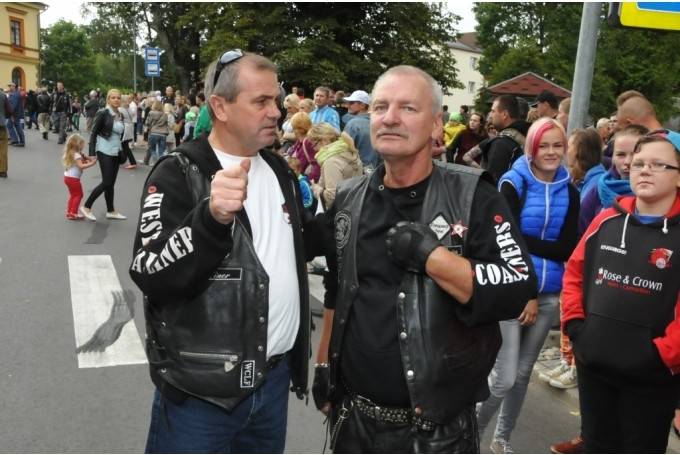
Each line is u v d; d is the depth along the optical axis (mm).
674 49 26609
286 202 1977
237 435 1958
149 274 1621
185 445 1784
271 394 1909
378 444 1771
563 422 3604
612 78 27000
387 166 1774
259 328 1759
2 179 11109
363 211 1839
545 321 3004
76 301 4992
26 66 47438
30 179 11336
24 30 46625
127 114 13367
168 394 1761
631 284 2316
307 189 2691
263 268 1775
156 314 1785
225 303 1727
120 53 46969
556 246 2945
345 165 4797
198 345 1727
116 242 7051
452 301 1677
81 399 3406
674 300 2252
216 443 1816
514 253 1666
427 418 1670
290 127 7078
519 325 2893
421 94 1688
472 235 1699
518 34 35969
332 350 1870
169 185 1751
